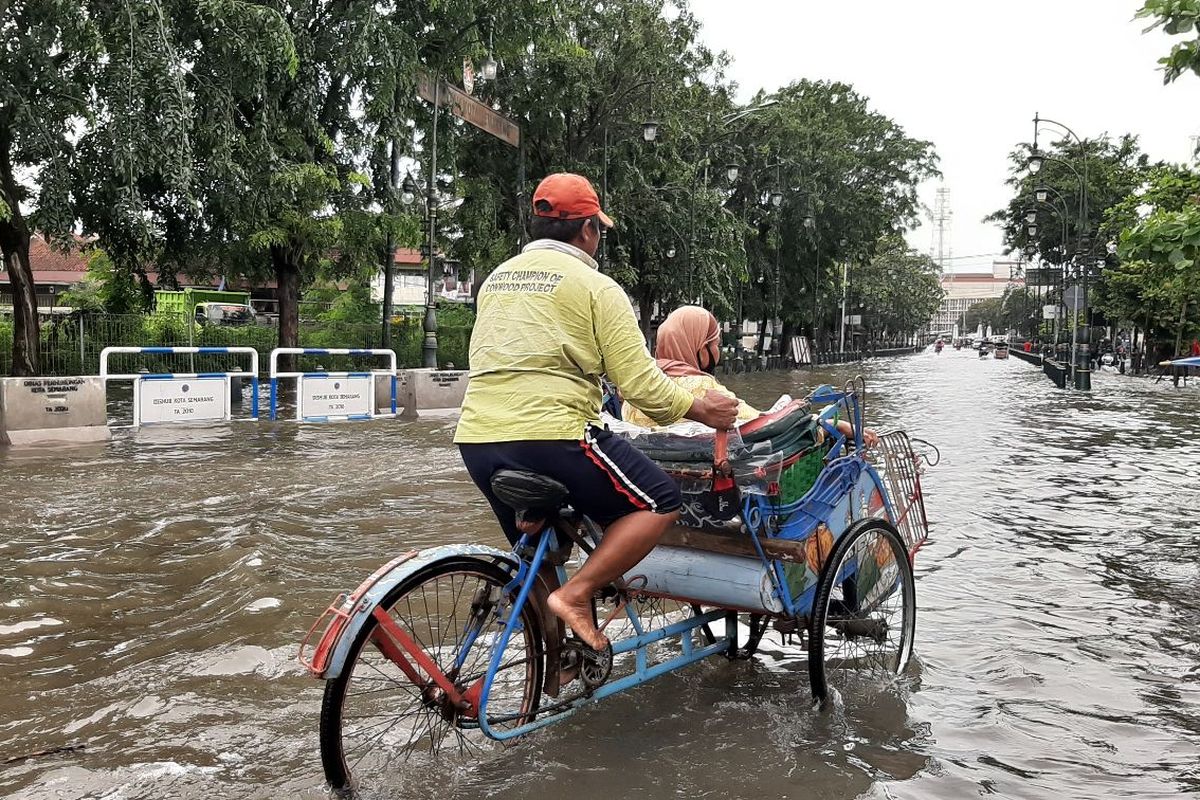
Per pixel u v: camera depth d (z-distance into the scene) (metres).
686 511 3.54
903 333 124.44
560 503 2.96
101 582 5.22
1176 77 6.05
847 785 3.00
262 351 23.53
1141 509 7.87
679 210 30.03
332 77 20.27
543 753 3.21
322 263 30.33
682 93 28.75
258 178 17.97
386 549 6.04
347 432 12.68
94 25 14.74
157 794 2.87
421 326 27.95
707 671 4.05
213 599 4.91
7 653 4.12
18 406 10.92
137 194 15.41
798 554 3.39
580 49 24.08
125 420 14.36
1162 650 4.42
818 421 3.71
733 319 41.56
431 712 3.18
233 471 9.12
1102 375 36.97
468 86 23.00
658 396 2.98
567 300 2.95
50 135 15.79
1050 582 5.57
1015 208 46.91
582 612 3.06
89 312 20.97
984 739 3.39
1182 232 6.45
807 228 41.38
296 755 3.15
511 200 27.06
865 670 4.07
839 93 47.16
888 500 4.29
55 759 3.12
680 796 2.91
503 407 2.93
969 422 15.85
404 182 24.48
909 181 47.09
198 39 17.11
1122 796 2.98
